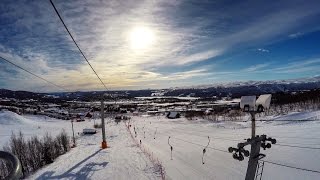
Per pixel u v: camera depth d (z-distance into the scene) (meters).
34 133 87.12
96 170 30.14
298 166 27.25
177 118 124.69
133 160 34.66
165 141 55.78
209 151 39.34
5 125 112.50
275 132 47.50
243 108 11.09
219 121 86.81
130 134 72.81
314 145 33.75
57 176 28.19
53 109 191.25
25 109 183.50
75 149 48.94
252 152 11.16
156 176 27.39
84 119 151.25
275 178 25.48
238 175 28.08
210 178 27.81
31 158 38.84
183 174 29.03
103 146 47.25
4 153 2.59
